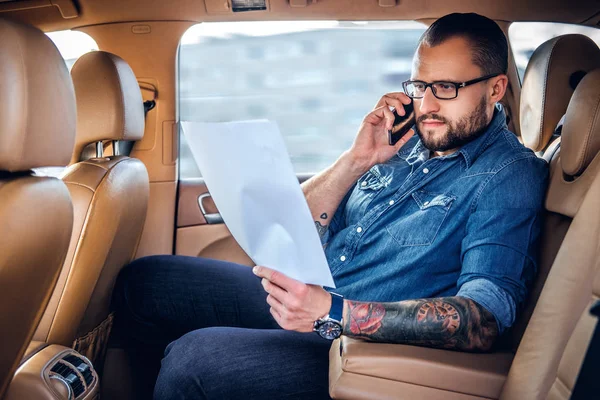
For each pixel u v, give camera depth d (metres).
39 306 1.24
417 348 1.23
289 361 1.35
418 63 1.50
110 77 1.72
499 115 1.53
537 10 2.16
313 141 2.42
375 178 1.69
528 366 1.16
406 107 1.65
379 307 1.25
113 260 1.72
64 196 1.21
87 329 1.73
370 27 2.26
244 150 1.02
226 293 1.82
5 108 1.06
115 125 1.72
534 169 1.44
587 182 1.28
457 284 1.39
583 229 1.17
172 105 2.30
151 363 2.02
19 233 1.08
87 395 1.43
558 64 1.63
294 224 1.05
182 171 2.39
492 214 1.37
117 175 1.64
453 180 1.48
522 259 1.34
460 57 1.45
